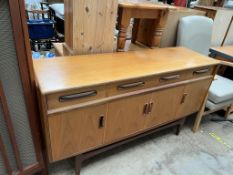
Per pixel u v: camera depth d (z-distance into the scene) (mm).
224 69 2334
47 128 1036
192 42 1943
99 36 1350
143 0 1665
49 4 3355
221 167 1576
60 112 1017
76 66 1186
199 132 1929
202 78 1568
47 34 2988
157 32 1631
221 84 1867
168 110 1532
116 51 1521
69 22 1271
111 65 1255
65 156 1203
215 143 1815
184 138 1829
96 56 1354
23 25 829
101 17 1278
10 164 1073
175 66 1368
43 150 1216
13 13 780
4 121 941
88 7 1197
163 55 1549
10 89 902
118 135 1362
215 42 2355
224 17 2209
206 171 1524
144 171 1461
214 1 2664
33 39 2910
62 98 987
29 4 3264
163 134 1843
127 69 1229
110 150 1601
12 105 939
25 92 957
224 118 2156
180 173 1480
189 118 2117
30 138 1097
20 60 877
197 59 1552
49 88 938
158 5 1484
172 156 1619
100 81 1052
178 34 1866
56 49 1608
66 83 997
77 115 1088
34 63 1166
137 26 1814
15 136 1013
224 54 2049
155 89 1316
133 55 1464
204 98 1741
